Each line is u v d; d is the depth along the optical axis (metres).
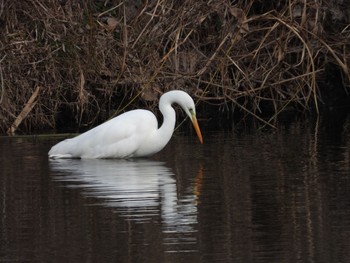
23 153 13.77
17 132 16.17
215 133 15.52
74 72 16.62
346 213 9.60
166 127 13.27
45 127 16.55
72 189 10.98
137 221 9.45
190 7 16.70
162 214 9.70
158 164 12.66
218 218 9.52
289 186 10.92
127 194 10.66
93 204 10.19
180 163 12.65
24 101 16.41
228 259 8.21
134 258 8.27
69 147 13.37
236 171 11.91
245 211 9.77
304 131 15.41
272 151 13.42
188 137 15.14
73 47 16.61
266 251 8.41
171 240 8.78
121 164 12.78
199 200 10.30
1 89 16.19
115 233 9.03
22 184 11.32
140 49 16.72
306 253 8.32
